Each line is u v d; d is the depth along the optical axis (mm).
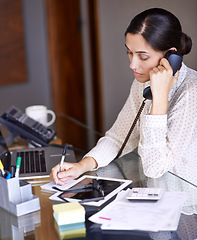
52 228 1275
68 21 4988
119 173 1698
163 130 1601
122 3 4109
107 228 1241
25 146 2217
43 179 1696
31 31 5223
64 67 5234
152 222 1249
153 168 1610
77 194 1492
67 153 2018
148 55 1611
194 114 1623
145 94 1688
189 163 1694
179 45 1651
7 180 1370
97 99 4965
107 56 4453
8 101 5332
